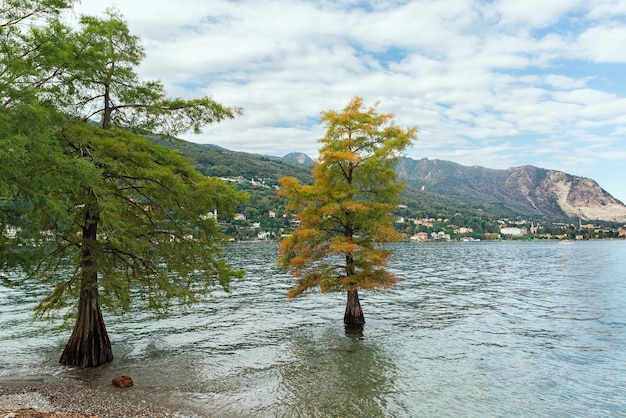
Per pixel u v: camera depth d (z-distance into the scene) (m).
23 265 14.63
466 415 14.46
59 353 20.89
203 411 14.27
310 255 26.08
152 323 28.88
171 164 17.92
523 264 92.94
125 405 14.48
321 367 19.39
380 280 25.48
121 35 17.98
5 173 10.08
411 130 25.19
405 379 17.88
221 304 37.09
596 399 15.90
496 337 25.39
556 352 22.12
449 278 62.31
